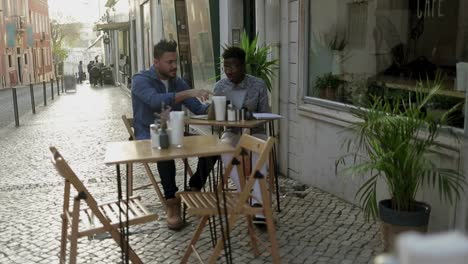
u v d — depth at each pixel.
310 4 5.20
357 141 4.39
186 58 9.82
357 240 3.86
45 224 4.47
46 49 48.16
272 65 5.69
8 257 3.74
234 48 4.34
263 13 5.98
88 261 3.61
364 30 4.96
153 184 4.67
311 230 4.09
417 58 4.36
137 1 17.67
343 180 4.80
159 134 3.17
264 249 3.72
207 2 7.88
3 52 32.31
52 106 16.75
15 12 35.72
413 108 3.24
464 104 3.42
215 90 4.48
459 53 3.91
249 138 3.18
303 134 5.46
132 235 4.05
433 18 4.21
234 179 3.93
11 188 5.82
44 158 7.64
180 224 4.14
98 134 10.06
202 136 3.70
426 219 3.25
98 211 2.91
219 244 3.11
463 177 3.28
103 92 23.80
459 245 0.74
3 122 12.37
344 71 5.15
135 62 20.14
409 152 3.14
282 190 5.25
